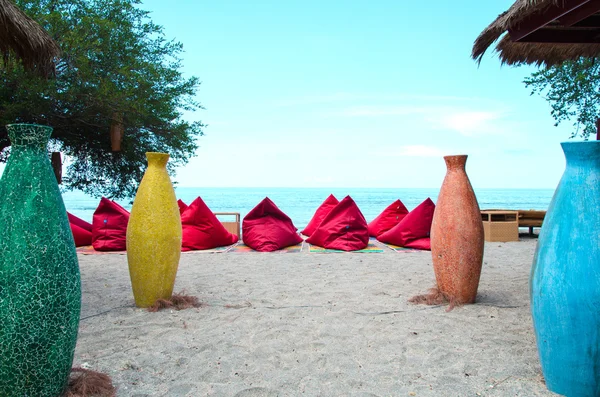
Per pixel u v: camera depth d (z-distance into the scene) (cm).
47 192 221
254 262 673
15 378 209
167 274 415
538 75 991
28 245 210
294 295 467
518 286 504
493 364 284
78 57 848
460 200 414
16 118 877
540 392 244
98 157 1194
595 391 226
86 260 690
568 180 241
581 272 223
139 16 1149
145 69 1005
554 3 324
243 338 335
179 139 1100
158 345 321
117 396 243
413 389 252
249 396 245
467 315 387
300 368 281
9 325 205
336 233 801
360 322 372
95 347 316
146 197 409
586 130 963
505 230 957
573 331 226
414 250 789
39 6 916
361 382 262
